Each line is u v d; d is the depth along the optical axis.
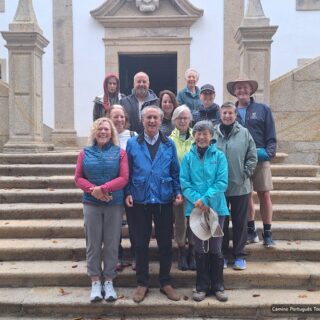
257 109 4.58
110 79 5.12
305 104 7.01
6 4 9.81
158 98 5.09
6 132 7.66
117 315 3.79
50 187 5.96
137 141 3.93
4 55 9.89
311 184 5.83
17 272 4.18
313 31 9.54
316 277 4.10
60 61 9.97
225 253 4.35
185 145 4.30
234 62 9.77
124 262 4.39
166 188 3.86
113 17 9.84
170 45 9.89
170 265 3.94
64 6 9.91
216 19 9.77
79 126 10.00
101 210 3.79
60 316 3.81
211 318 3.76
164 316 3.78
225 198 4.05
